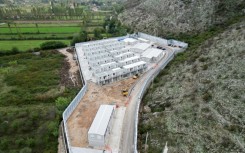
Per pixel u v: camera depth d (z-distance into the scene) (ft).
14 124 194.08
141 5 518.78
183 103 177.58
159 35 403.54
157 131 164.55
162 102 193.88
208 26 342.44
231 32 228.02
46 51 381.81
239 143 131.34
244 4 319.47
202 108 163.12
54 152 166.61
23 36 454.81
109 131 175.83
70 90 253.03
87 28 513.86
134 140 165.68
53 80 280.31
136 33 433.07
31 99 238.68
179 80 211.20
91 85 249.96
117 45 359.87
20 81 278.67
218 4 354.54
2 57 356.18
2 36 451.53
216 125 147.13
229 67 183.42
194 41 330.13
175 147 145.89
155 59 306.35
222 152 131.54
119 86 248.32
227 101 157.89
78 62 325.83
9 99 238.07
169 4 440.86
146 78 264.11
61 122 196.85
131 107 208.95
